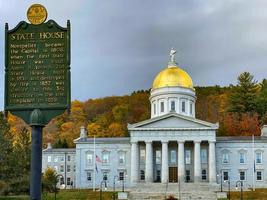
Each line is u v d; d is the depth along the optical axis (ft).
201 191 399.03
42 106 76.84
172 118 455.63
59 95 77.51
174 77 491.31
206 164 467.11
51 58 78.07
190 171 469.16
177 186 422.00
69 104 77.00
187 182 450.30
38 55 78.23
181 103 487.20
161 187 420.77
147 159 451.94
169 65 507.71
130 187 435.94
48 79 77.92
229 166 471.62
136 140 455.22
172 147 470.80
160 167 472.85
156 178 471.62
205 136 453.17
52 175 414.21
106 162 481.05
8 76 78.23
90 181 480.64
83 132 501.56
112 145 482.28
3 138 281.54
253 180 466.70
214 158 450.30
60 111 77.00
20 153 313.73
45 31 78.33
